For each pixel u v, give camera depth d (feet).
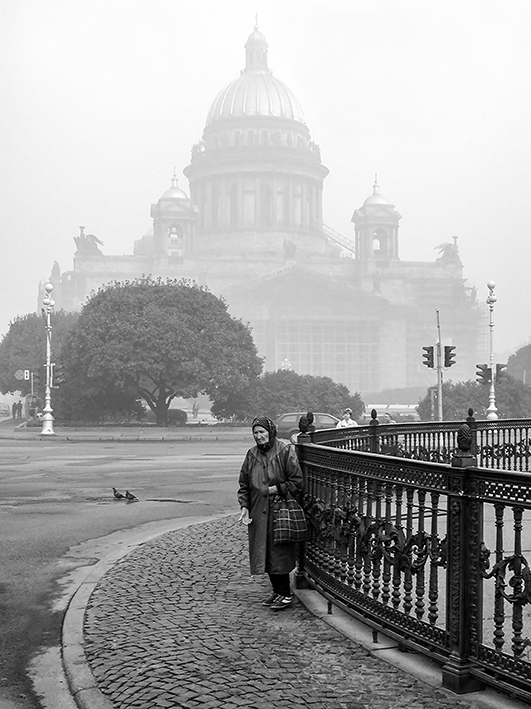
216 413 207.92
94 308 197.57
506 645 20.99
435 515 18.89
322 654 19.99
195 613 24.09
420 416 205.87
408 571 20.10
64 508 48.98
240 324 208.95
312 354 531.50
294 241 598.34
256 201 599.98
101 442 137.08
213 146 621.31
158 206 568.41
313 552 26.35
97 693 17.87
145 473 72.43
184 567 30.83
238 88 635.66
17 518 44.98
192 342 189.57
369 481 22.16
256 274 560.61
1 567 32.19
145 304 194.80
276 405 205.57
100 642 21.47
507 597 16.49
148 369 185.57
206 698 17.01
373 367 536.01
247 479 25.12
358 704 16.61
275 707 16.46
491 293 150.61
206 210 615.57
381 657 19.65
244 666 19.07
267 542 24.52
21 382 266.16
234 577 29.09
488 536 35.99
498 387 200.54
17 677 19.77
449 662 17.65
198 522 41.93
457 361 568.41
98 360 186.50
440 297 574.56
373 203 584.81
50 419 157.89
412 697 16.98
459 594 17.62
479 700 16.78
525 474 15.99
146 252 647.15
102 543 37.45
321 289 537.65
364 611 22.04
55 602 26.71
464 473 17.63
